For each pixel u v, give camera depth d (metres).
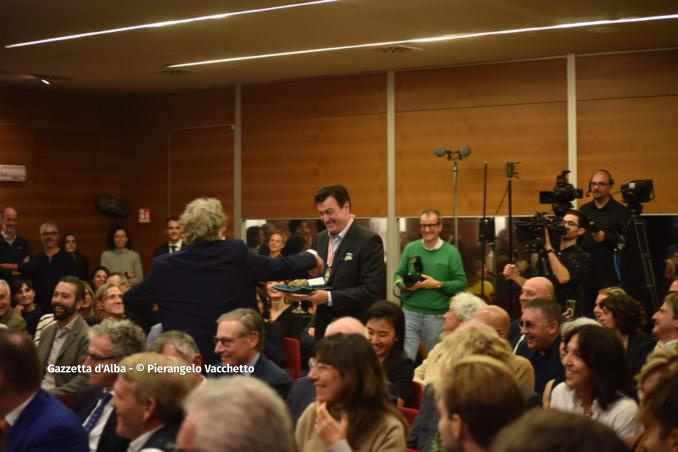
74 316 5.46
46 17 6.56
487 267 8.45
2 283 6.21
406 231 9.01
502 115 8.41
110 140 11.23
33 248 10.64
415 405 4.23
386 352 4.28
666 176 7.64
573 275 5.89
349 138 9.34
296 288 4.56
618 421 3.30
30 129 10.62
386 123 9.10
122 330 3.61
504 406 2.01
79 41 7.52
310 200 9.62
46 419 2.83
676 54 7.59
